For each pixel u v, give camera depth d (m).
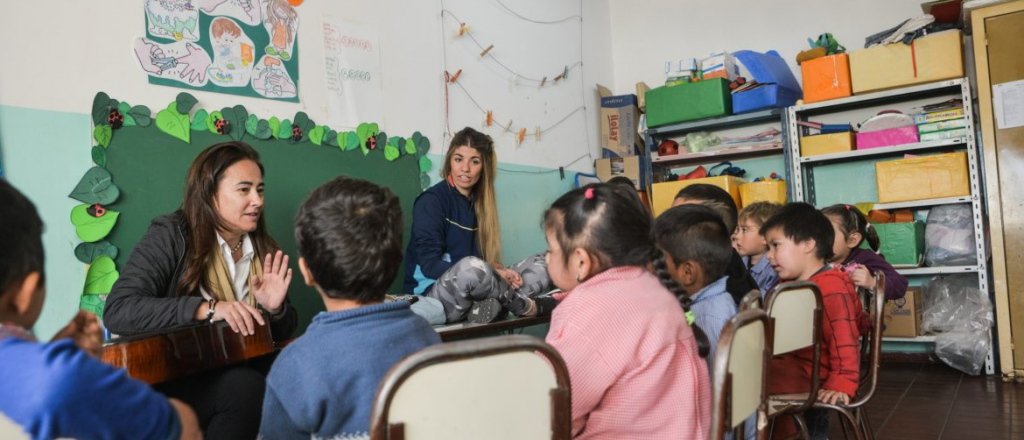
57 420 0.62
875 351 1.78
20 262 0.65
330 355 0.93
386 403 0.69
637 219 1.11
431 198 2.85
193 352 1.41
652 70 5.04
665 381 1.02
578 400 1.00
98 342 0.80
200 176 1.83
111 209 2.01
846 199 4.35
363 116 2.88
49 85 1.90
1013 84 3.49
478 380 0.75
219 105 2.33
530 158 4.01
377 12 3.00
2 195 0.65
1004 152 3.52
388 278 1.05
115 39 2.06
